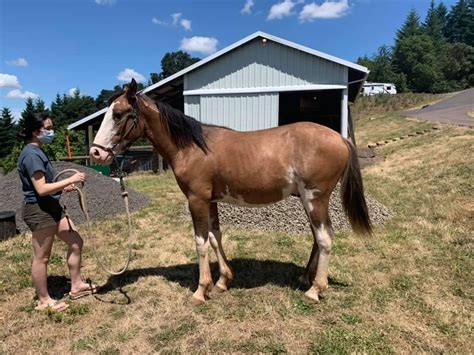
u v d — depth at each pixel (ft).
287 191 10.71
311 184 10.25
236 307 10.76
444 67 186.39
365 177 32.58
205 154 10.64
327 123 51.67
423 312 10.09
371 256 14.15
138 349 8.98
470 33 231.50
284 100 52.37
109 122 10.55
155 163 45.47
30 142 10.25
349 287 11.71
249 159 10.40
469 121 57.47
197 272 13.50
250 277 12.84
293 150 10.29
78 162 46.73
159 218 21.21
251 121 37.63
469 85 181.47
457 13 244.01
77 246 11.39
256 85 37.11
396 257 13.92
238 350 8.82
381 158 42.11
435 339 8.94
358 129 75.72
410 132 57.57
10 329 9.99
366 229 11.02
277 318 10.09
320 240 10.64
